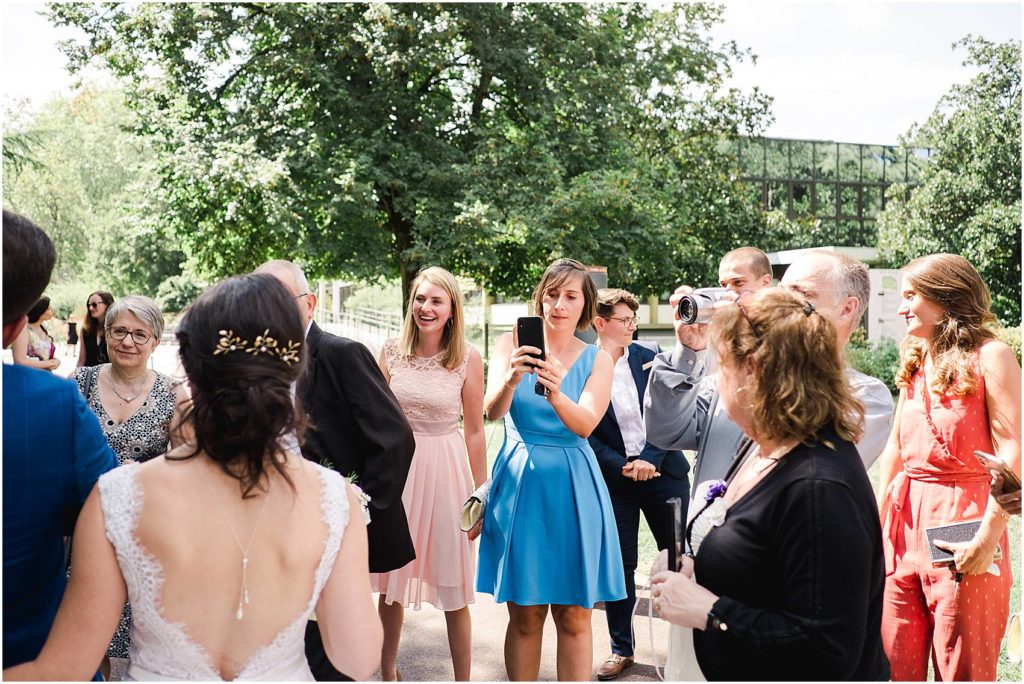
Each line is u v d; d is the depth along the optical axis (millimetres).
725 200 18891
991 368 2531
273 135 14367
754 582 1630
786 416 1594
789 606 1548
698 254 17922
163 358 18016
